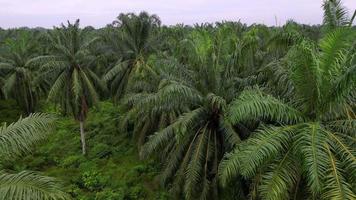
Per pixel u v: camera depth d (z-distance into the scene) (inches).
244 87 542.3
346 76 366.3
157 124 791.1
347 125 408.5
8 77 1280.8
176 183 577.6
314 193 365.4
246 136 553.6
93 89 871.1
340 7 507.5
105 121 1168.8
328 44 384.2
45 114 393.7
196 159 536.1
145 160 872.9
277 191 378.3
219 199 581.6
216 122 568.4
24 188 320.2
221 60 597.3
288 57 459.8
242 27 1261.1
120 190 757.3
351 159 366.9
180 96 524.7
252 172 396.5
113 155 937.5
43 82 1211.9
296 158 395.9
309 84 402.9
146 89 760.3
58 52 856.3
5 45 1470.2
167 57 753.0
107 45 1154.0
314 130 383.6
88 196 749.3
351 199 345.4
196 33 661.9
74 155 953.5
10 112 1371.8
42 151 978.1
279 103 405.1
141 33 1106.7
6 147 350.9
